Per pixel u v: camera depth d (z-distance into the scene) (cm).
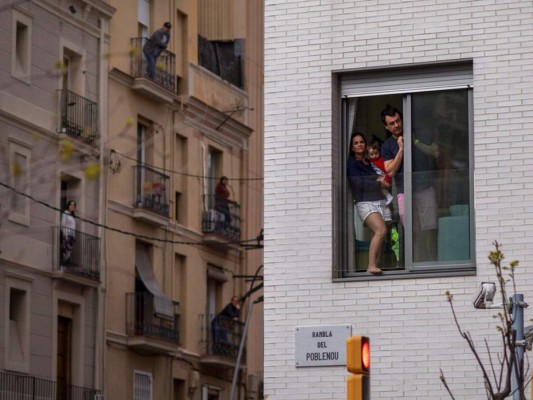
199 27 9450
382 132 3306
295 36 3347
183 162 8769
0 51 6988
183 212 8719
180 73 8769
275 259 3284
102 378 7700
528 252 3120
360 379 2562
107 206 7831
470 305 3142
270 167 3319
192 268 8762
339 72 3316
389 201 3272
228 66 9406
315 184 3288
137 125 8256
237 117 9388
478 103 3197
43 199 7181
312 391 3216
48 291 7269
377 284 3212
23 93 7106
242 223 9388
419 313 3172
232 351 8869
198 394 8694
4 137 6906
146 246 8312
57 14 7494
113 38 8038
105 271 7769
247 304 9331
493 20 3212
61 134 7294
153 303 8062
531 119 3158
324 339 3222
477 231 3158
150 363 8206
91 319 7638
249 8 9606
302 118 3316
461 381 3117
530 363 3061
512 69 3189
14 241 6981
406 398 3147
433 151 3262
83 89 7675
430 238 3234
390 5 3291
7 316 6938
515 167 3156
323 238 3262
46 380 7206
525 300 3103
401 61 3266
